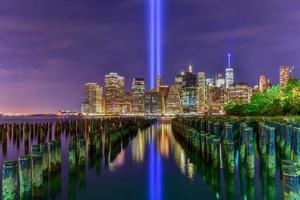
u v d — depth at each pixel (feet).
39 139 159.02
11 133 185.06
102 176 71.20
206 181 65.21
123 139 157.58
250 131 65.26
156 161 90.43
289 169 33.94
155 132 215.10
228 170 68.08
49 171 65.10
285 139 83.76
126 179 68.33
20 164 49.06
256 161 82.28
